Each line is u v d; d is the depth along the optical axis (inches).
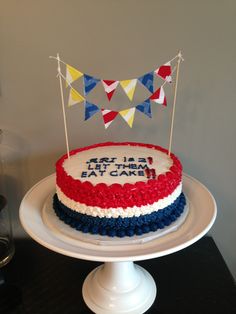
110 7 35.8
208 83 38.8
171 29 36.5
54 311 36.2
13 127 41.7
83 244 29.1
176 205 32.8
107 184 29.8
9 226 46.6
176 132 41.3
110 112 33.8
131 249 28.3
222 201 45.3
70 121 41.1
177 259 42.8
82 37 37.0
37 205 35.3
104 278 37.3
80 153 36.2
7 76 39.0
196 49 37.3
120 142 40.7
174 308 36.0
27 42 37.4
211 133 41.3
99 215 29.6
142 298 36.4
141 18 36.2
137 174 31.4
